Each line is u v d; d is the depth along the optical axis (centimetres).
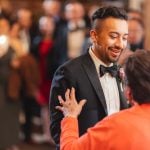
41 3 1173
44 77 843
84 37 804
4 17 764
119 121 304
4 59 727
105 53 365
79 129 369
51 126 377
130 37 671
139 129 299
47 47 839
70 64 375
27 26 909
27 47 882
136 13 720
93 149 306
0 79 725
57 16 934
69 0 992
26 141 862
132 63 308
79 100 369
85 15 896
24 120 860
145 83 303
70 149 316
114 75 377
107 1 934
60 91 371
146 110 306
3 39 727
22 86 778
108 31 359
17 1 1194
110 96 374
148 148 296
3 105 734
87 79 371
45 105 852
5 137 741
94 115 368
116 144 299
